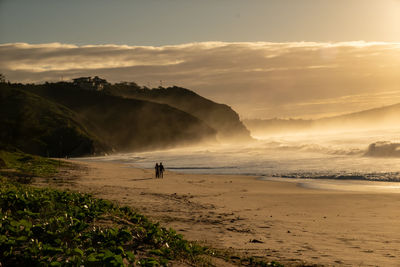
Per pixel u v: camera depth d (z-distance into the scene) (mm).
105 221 10000
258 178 40562
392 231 13531
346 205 20703
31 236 6754
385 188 30047
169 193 25875
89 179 35625
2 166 36938
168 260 6961
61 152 144125
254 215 17078
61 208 10031
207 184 33844
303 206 20312
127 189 27375
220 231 13055
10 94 179750
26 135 145875
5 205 9320
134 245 7828
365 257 9820
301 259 9516
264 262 8742
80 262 5508
